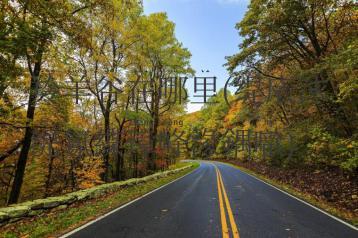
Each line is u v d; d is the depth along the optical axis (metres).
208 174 31.94
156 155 31.48
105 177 22.08
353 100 12.52
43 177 23.88
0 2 9.45
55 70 15.45
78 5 14.01
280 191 16.25
